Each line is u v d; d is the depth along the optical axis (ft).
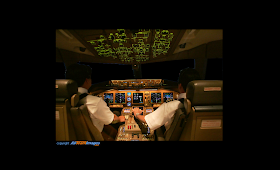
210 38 6.12
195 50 7.61
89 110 3.83
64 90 3.32
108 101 8.47
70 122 3.54
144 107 8.75
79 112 3.47
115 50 7.45
